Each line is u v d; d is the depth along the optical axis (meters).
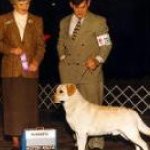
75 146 6.13
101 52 5.72
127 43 12.74
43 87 9.90
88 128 5.54
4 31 5.62
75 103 5.54
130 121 5.49
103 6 12.61
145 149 5.49
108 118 5.51
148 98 9.60
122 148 6.28
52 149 5.33
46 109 9.21
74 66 5.82
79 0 5.59
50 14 11.94
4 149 6.29
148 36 13.03
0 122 7.88
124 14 12.76
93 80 5.81
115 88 9.67
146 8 12.87
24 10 5.60
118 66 12.52
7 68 5.66
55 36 11.77
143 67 12.59
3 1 11.66
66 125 7.73
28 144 5.29
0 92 9.27
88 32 5.74
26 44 5.62
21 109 5.67
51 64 11.75
